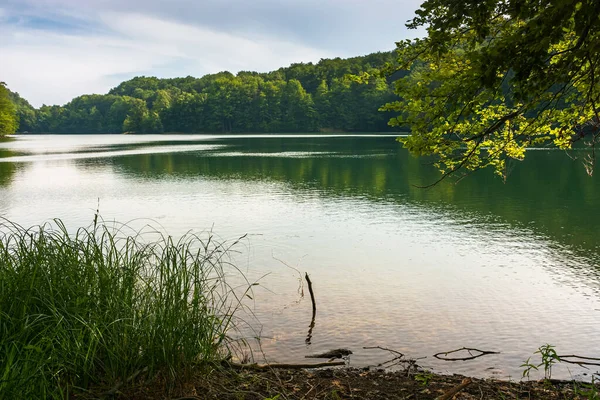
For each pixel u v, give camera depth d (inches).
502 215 633.0
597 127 205.3
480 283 357.7
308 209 687.7
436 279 367.9
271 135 4667.8
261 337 255.6
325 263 410.3
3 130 4101.9
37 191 887.7
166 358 157.6
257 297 323.0
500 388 187.0
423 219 609.3
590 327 274.1
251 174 1164.5
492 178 1036.5
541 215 630.5
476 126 218.1
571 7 138.9
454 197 791.1
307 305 308.2
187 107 5994.1
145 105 7273.6
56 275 165.8
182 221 602.5
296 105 5531.5
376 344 249.6
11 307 148.6
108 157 1787.6
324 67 6678.2
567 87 183.0
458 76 180.9
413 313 295.6
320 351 238.4
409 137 204.2
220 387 168.9
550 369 217.6
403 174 1144.2
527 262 414.3
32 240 175.0
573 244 478.6
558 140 220.8
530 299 322.7
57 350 143.2
